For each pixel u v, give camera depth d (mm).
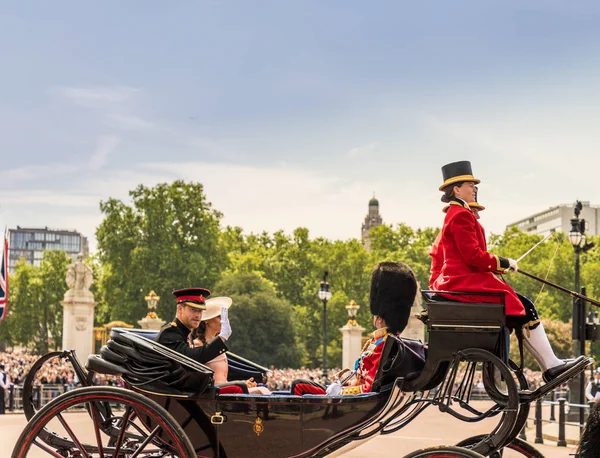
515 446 8117
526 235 117312
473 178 7852
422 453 7082
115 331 7863
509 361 7879
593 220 178500
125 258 91438
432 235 128625
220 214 95938
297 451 7469
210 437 7527
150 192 93625
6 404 32438
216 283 95312
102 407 8398
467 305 7223
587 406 18250
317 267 118938
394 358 7434
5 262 29656
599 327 17781
